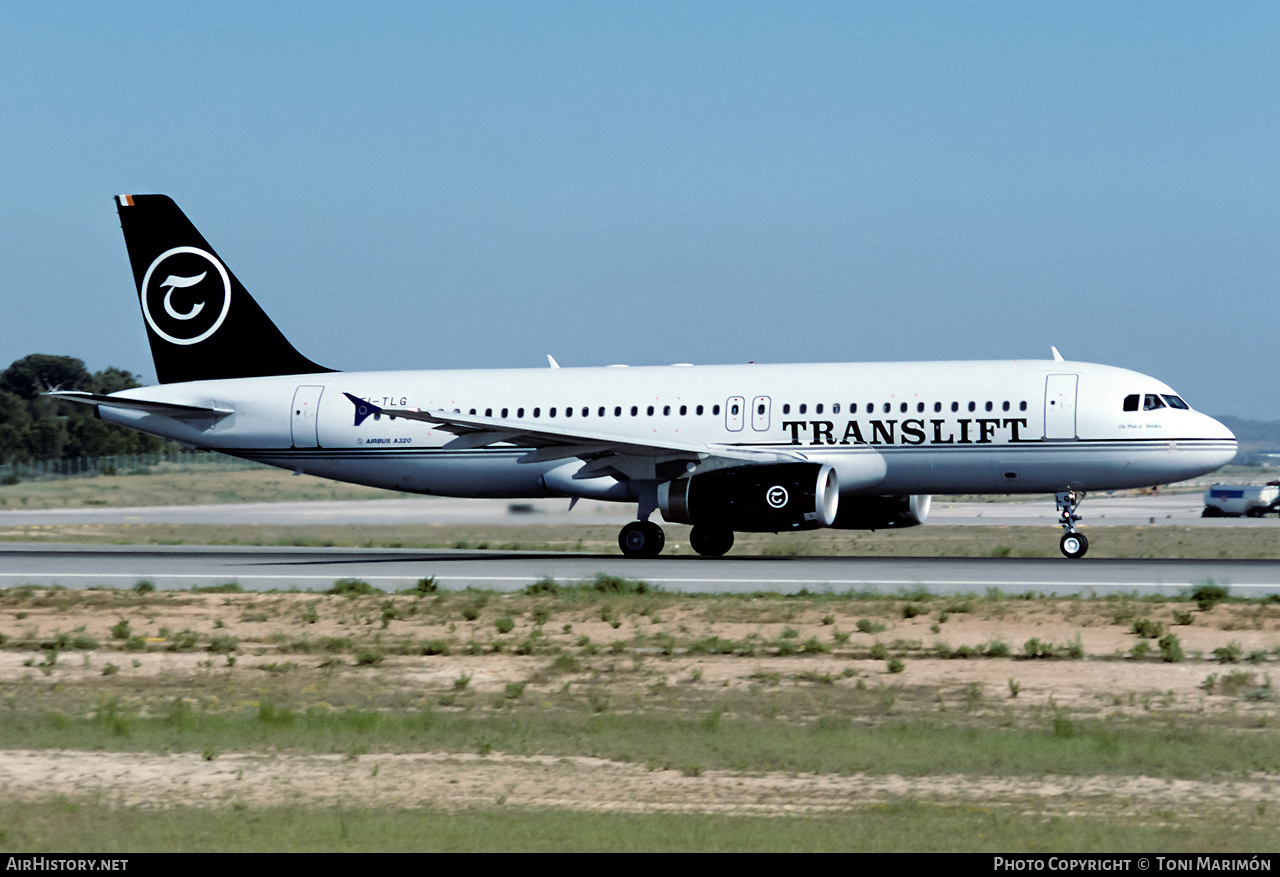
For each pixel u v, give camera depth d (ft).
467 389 346.54
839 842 88.94
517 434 312.09
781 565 297.94
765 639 187.11
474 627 203.41
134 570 304.71
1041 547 397.39
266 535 467.93
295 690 153.79
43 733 127.85
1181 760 113.91
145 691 154.40
